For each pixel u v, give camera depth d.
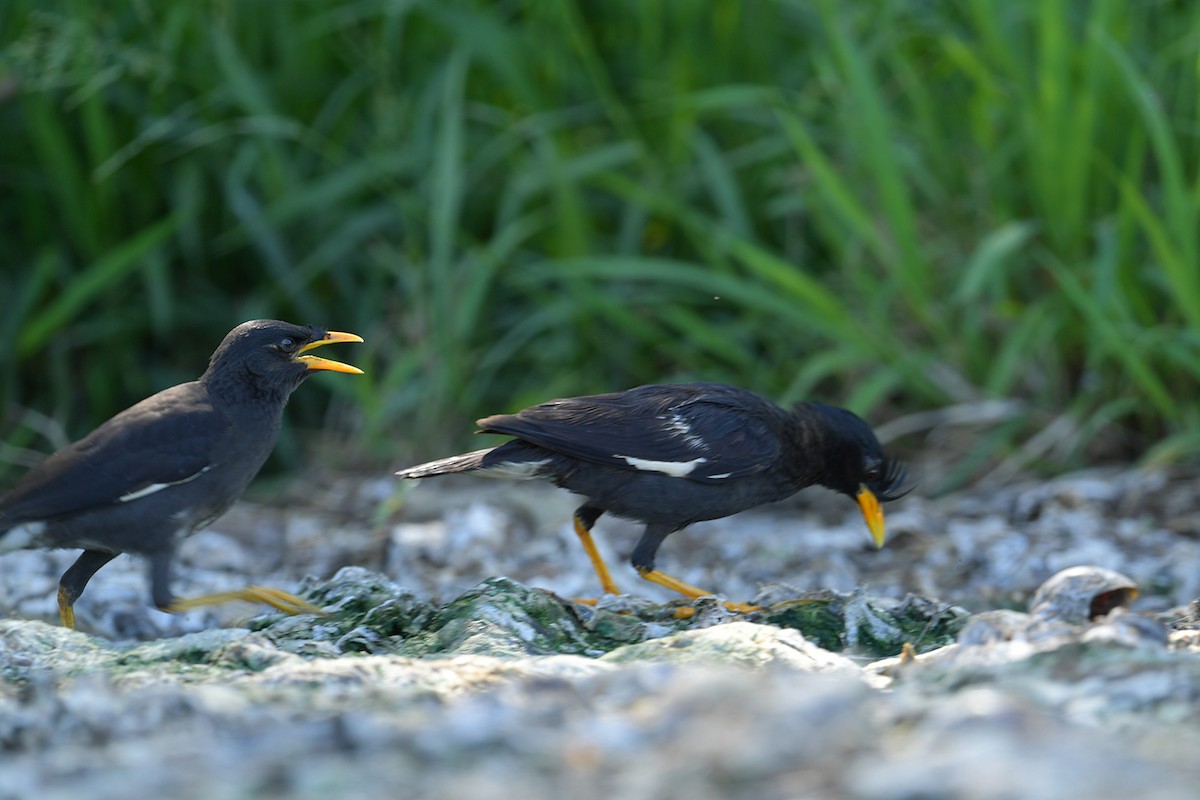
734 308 14.59
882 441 13.08
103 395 14.39
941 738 4.58
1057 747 4.41
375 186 14.50
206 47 14.41
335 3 14.67
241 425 8.30
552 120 14.16
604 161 13.80
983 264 12.11
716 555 11.43
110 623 9.72
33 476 8.00
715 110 14.60
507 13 15.05
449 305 13.38
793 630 6.83
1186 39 13.12
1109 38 12.14
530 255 14.66
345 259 14.67
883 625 7.88
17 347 14.06
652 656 6.58
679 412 8.99
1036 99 13.02
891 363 13.12
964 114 14.09
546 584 10.59
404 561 11.23
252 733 5.02
